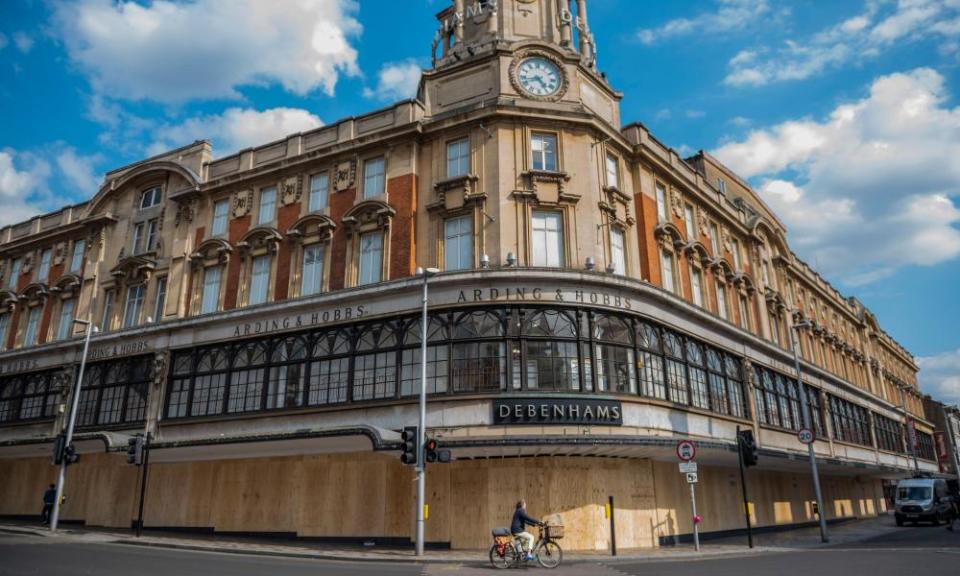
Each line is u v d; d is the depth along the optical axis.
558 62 26.72
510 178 24.91
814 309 48.56
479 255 24.19
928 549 19.77
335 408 24.19
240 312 27.61
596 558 19.09
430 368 23.08
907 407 66.75
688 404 26.22
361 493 23.92
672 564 17.28
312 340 25.92
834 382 44.84
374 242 26.55
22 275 38.78
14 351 35.50
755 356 33.47
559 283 23.20
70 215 38.16
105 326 33.44
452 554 19.83
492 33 28.06
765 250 40.75
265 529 25.48
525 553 16.61
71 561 15.49
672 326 26.34
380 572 14.98
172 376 29.28
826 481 43.22
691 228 32.34
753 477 33.09
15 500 34.12
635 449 22.08
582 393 22.16
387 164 27.00
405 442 19.62
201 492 27.58
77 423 31.67
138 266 32.53
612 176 27.33
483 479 22.42
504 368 22.23
